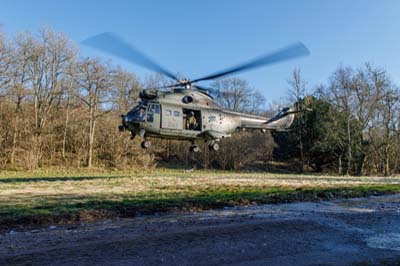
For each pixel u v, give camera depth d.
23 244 6.05
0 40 29.14
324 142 34.56
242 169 37.00
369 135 34.88
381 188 15.51
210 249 5.97
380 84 34.12
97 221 8.09
